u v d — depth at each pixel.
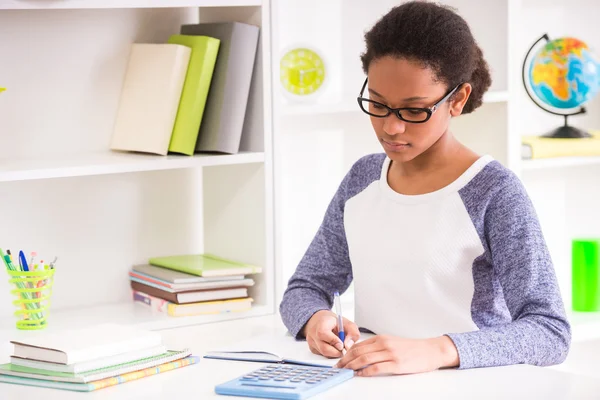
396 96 1.80
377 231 2.03
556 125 3.33
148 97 2.55
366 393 1.61
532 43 3.25
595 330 2.86
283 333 2.11
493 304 1.96
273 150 2.56
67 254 2.65
